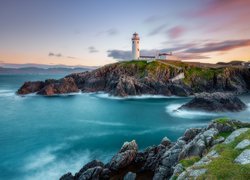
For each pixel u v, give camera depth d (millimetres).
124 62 139000
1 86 165500
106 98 104188
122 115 70938
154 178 25156
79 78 134125
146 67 126812
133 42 151125
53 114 72875
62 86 117562
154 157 30688
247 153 17578
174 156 26312
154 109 79062
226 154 18656
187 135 30859
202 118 62938
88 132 52969
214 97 70250
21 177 31359
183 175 17688
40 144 44750
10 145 44219
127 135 50344
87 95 113125
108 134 51344
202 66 142000
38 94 113062
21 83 199250
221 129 26047
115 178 27578
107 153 40156
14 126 58469
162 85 111000
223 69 128125
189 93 111875
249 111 69562
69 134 51469
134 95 104938
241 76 132125
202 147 22828
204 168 17438
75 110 79000
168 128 54938
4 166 34812
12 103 91438
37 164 35469
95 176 26953
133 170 29312
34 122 62688
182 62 143500
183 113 68875
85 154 39625
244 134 21703
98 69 133625
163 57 153125
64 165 35125
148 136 49438
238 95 111125
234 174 15406
